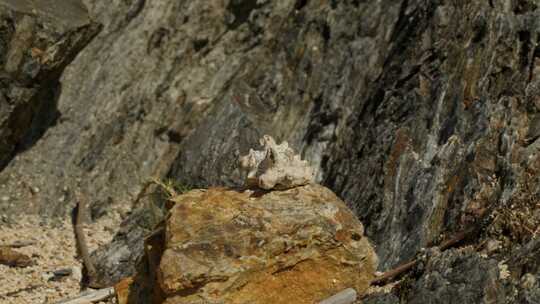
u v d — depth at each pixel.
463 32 16.34
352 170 16.31
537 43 15.63
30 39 18.00
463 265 12.21
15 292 15.41
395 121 16.16
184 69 20.78
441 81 15.95
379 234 14.81
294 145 18.19
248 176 13.06
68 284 15.77
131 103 20.47
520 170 14.05
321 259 12.66
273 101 19.05
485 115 15.03
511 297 11.71
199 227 12.40
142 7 21.19
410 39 17.11
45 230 18.36
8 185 19.34
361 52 18.42
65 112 20.27
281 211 12.59
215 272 12.07
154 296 12.87
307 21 19.78
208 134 17.84
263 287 12.43
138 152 20.00
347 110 17.88
